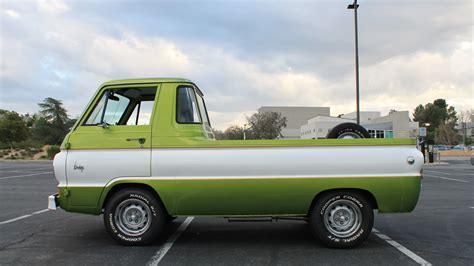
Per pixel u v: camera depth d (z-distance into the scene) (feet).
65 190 17.04
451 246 17.79
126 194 17.15
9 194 36.81
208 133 19.22
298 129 299.99
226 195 16.63
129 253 16.58
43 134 213.66
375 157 16.57
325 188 16.58
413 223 23.03
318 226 16.96
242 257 16.06
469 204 30.50
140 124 17.42
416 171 16.65
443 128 263.49
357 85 65.31
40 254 16.56
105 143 17.07
